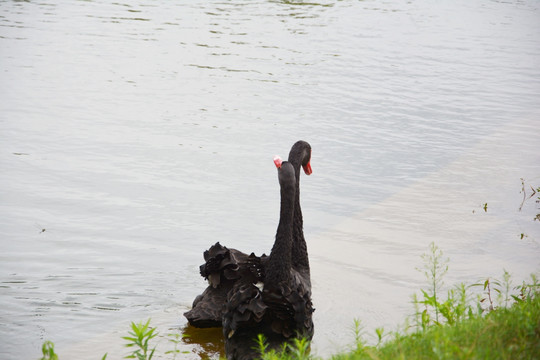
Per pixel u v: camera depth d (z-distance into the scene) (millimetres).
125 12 27141
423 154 14906
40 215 11492
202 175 13312
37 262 9930
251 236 11031
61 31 23750
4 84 18078
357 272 9930
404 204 12461
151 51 21797
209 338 8188
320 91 18766
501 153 15188
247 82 19188
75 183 12781
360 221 11758
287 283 7621
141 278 9625
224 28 25156
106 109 16719
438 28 27531
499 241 11062
